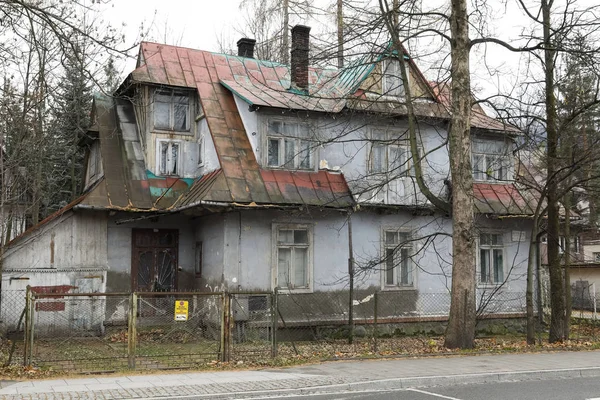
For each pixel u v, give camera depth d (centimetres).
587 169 1742
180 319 1368
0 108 1722
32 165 1911
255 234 1777
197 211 1775
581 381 1144
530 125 1686
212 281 1806
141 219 1883
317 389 1027
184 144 2031
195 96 2069
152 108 2009
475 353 1441
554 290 1750
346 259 1897
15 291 1739
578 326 2292
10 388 995
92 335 1678
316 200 1783
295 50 2042
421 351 1473
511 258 2162
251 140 1853
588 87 1867
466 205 1526
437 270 2027
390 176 1978
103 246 1861
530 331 1658
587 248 4119
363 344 1697
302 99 1912
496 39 1545
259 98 1853
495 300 2109
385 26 1584
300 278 1839
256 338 1722
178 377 1115
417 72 2053
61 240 1809
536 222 1681
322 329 1833
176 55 2125
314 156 1897
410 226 2003
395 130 2014
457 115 1545
